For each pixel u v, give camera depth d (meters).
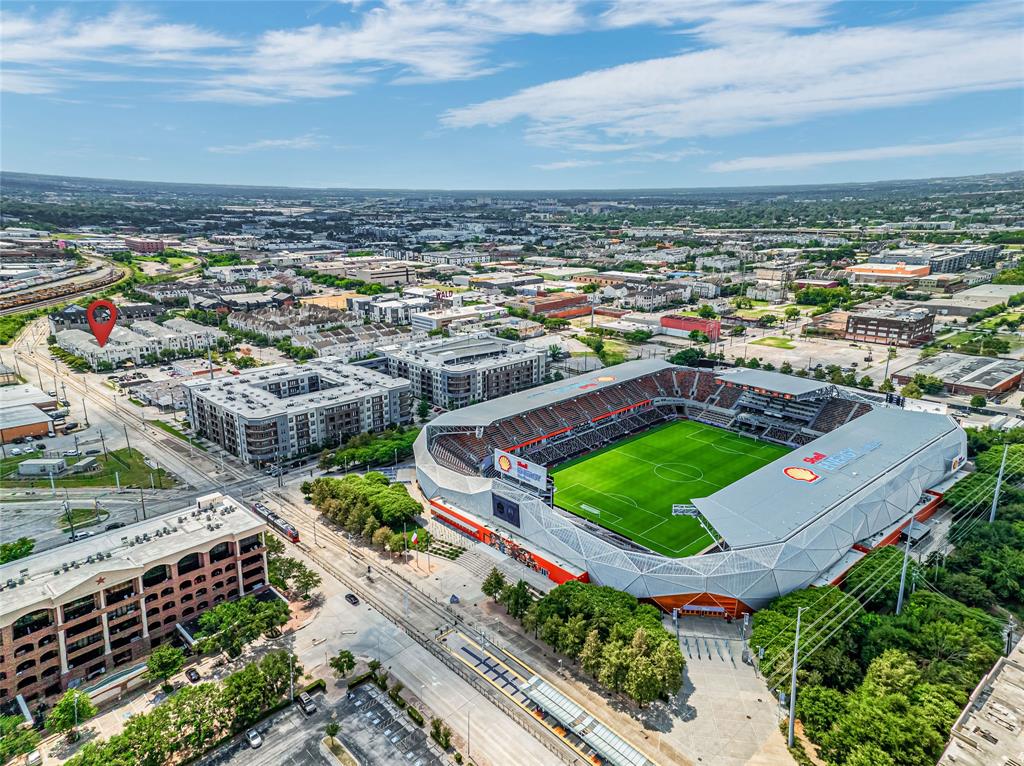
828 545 156.00
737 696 123.56
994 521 175.12
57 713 112.69
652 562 149.25
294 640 141.12
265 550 158.12
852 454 195.88
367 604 154.12
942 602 138.25
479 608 152.75
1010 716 104.88
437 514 197.12
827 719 109.94
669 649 120.81
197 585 145.75
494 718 119.81
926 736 101.81
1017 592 148.50
